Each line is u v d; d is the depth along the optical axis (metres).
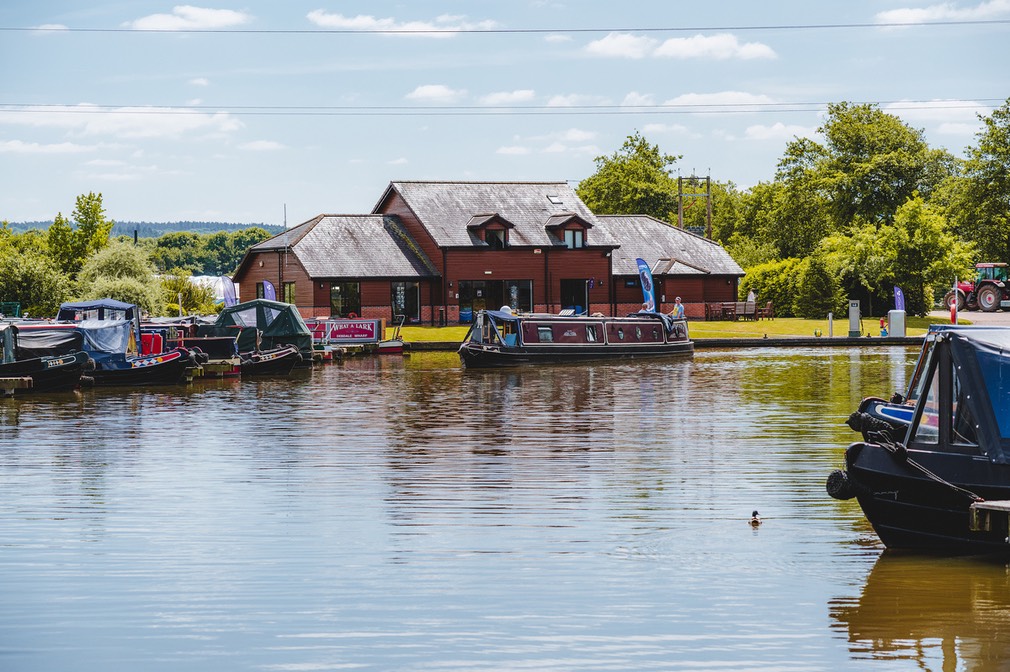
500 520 17.34
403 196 78.81
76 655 11.63
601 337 54.94
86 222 85.00
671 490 19.66
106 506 18.48
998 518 13.90
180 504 18.62
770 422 29.38
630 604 13.16
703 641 11.95
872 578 14.18
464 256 76.50
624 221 87.25
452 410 32.75
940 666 11.27
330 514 17.78
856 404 33.84
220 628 12.38
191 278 95.69
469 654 11.60
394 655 11.58
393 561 14.95
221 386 42.16
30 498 19.17
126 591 13.67
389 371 49.38
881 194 101.44
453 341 65.88
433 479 20.81
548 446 25.03
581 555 15.26
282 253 77.88
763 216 121.19
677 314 62.69
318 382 43.62
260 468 22.17
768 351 61.19
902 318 67.38
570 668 11.25
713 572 14.45
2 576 14.31
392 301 76.06
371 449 24.70
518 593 13.55
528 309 78.38
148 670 11.25
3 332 39.75
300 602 13.23
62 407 34.41
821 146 106.81
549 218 80.19
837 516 17.56
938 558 15.13
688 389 39.16
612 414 31.42
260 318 52.50
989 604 13.12
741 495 19.22
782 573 14.41
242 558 15.12
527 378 44.78
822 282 84.06
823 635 12.14
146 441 26.25
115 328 43.06
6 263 74.50
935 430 15.28
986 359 14.81
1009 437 14.58
